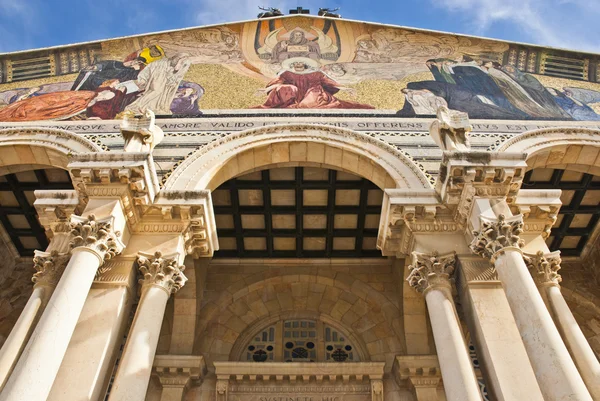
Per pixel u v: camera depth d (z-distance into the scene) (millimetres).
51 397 7086
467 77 14016
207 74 13969
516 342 7742
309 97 13156
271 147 11250
